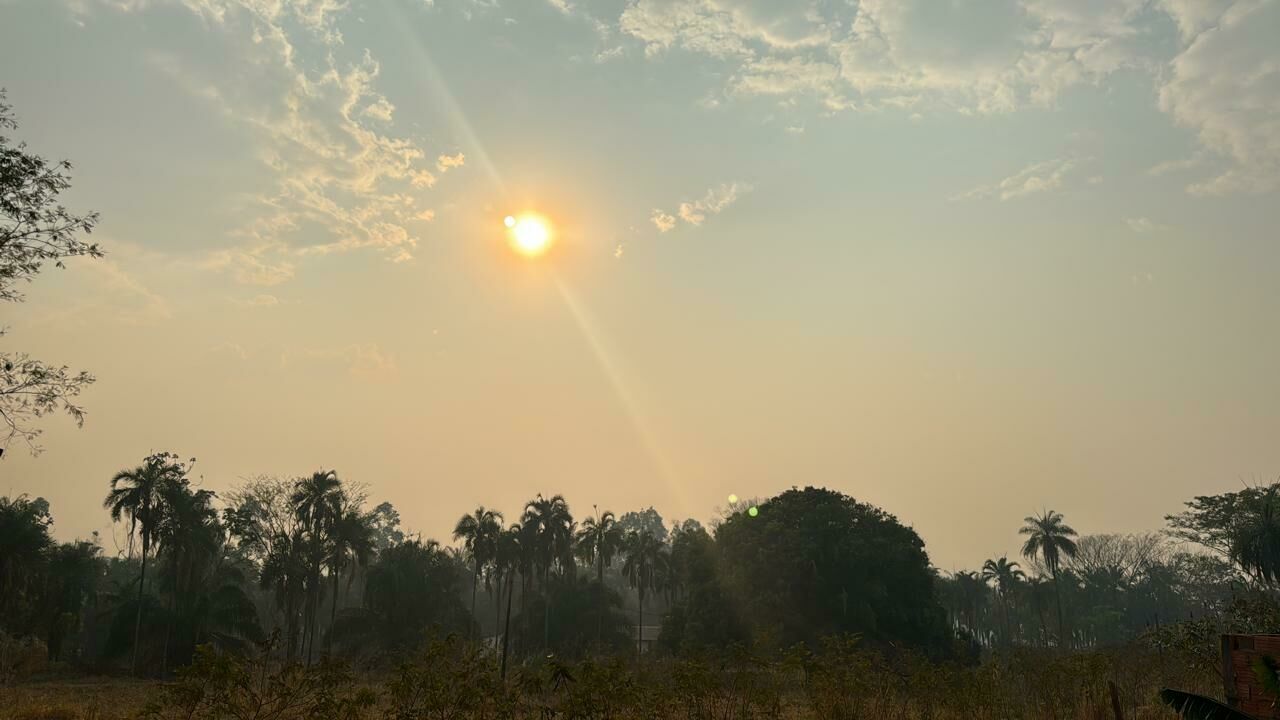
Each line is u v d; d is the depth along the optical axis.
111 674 58.53
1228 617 30.70
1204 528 67.69
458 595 77.38
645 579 92.06
